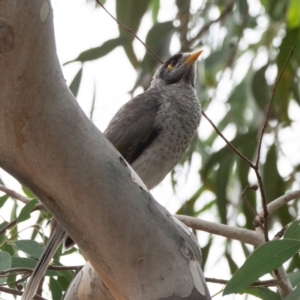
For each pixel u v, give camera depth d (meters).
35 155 3.74
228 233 6.57
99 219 3.90
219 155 9.13
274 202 6.70
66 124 3.73
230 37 10.36
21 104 3.57
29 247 6.13
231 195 9.91
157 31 9.54
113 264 4.04
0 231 6.41
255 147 9.24
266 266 4.52
